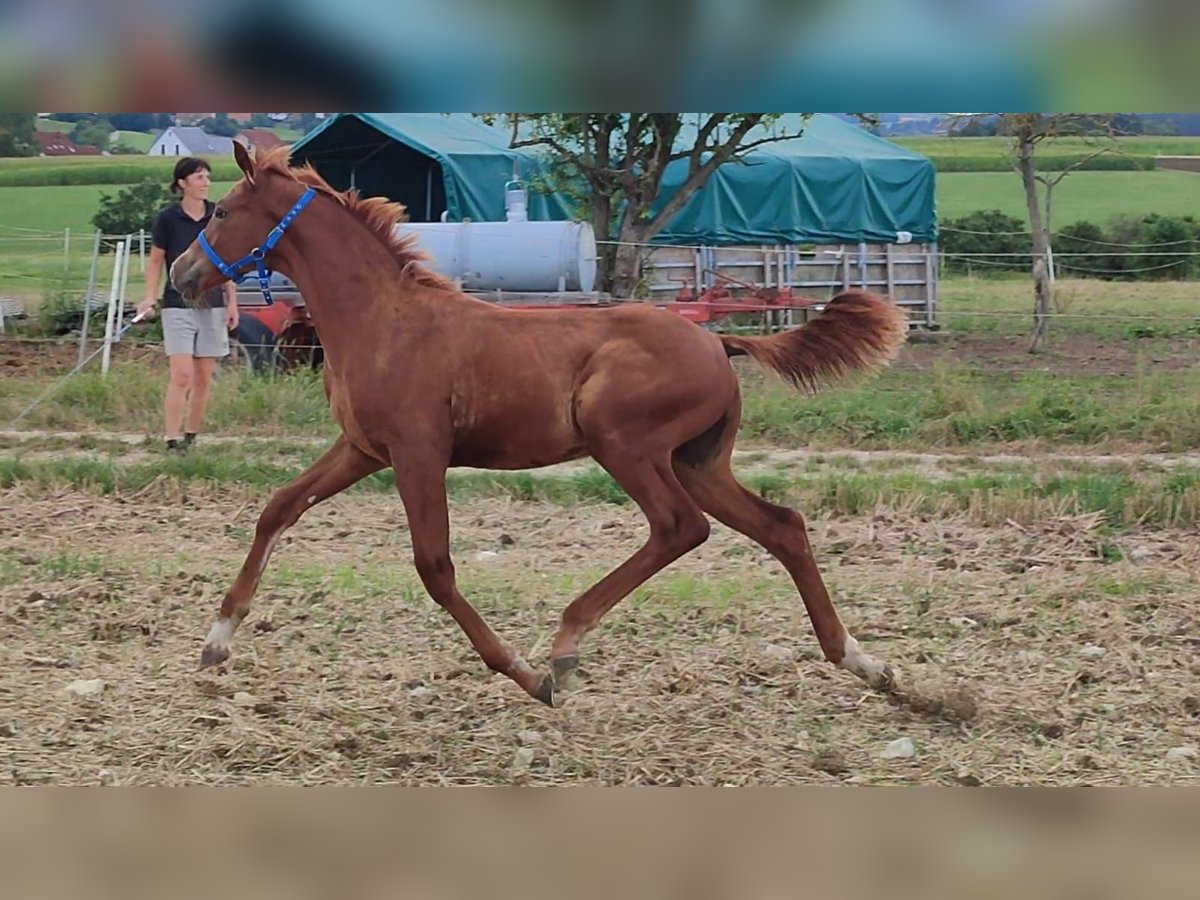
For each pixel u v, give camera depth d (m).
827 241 29.03
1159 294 35.06
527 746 7.59
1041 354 24.98
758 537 8.20
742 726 7.91
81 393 17.75
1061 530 12.54
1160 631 9.66
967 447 16.52
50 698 8.15
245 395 17.56
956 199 48.78
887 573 11.25
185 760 7.32
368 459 8.26
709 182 27.84
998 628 9.73
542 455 7.94
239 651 9.06
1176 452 16.14
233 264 8.16
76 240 35.00
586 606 7.76
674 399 7.79
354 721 7.88
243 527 12.79
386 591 10.40
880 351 8.26
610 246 25.08
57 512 13.13
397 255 8.06
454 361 7.77
